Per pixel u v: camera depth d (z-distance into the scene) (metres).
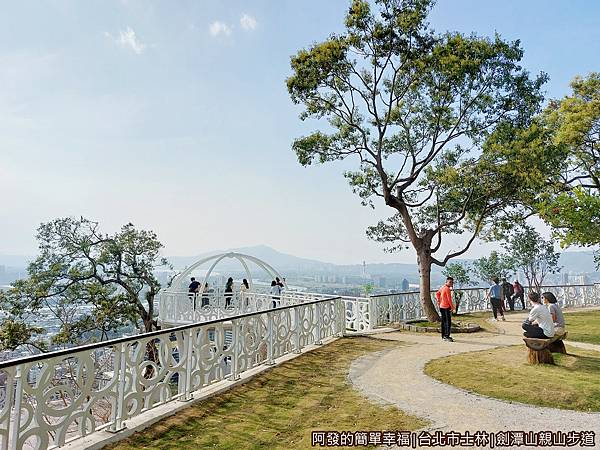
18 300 21.94
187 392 6.65
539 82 17.20
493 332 15.57
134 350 5.79
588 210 13.81
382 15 16.11
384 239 22.22
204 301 20.19
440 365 9.41
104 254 23.70
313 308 12.34
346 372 8.91
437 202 18.72
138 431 5.48
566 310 23.89
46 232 23.39
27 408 4.41
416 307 20.03
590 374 8.37
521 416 6.19
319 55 16.03
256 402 6.80
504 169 15.69
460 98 17.11
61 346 20.73
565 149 16.91
